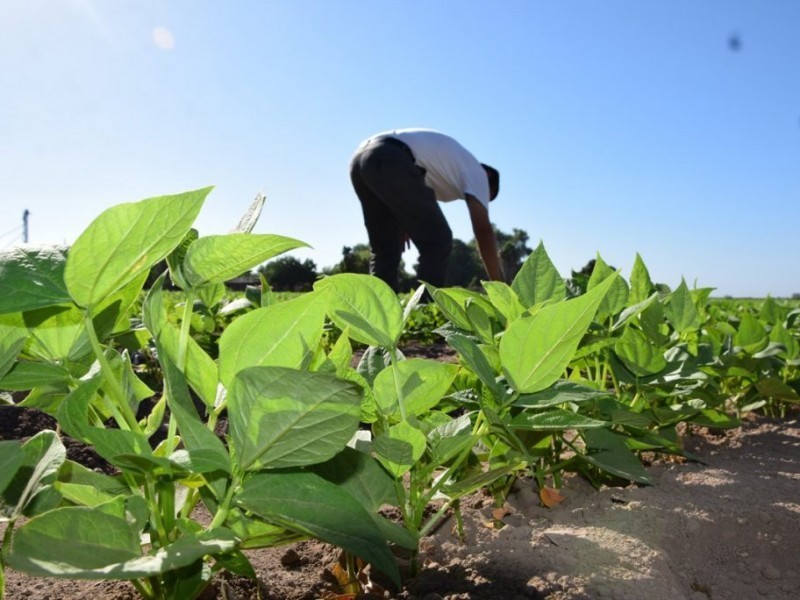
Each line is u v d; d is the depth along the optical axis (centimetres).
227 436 118
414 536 147
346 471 142
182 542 98
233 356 120
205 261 117
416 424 147
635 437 227
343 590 158
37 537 91
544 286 227
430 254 784
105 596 151
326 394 104
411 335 730
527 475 231
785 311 520
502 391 153
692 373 232
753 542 188
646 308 264
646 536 178
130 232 100
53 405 145
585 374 362
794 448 283
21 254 109
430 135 796
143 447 106
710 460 261
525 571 156
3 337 121
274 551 187
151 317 111
